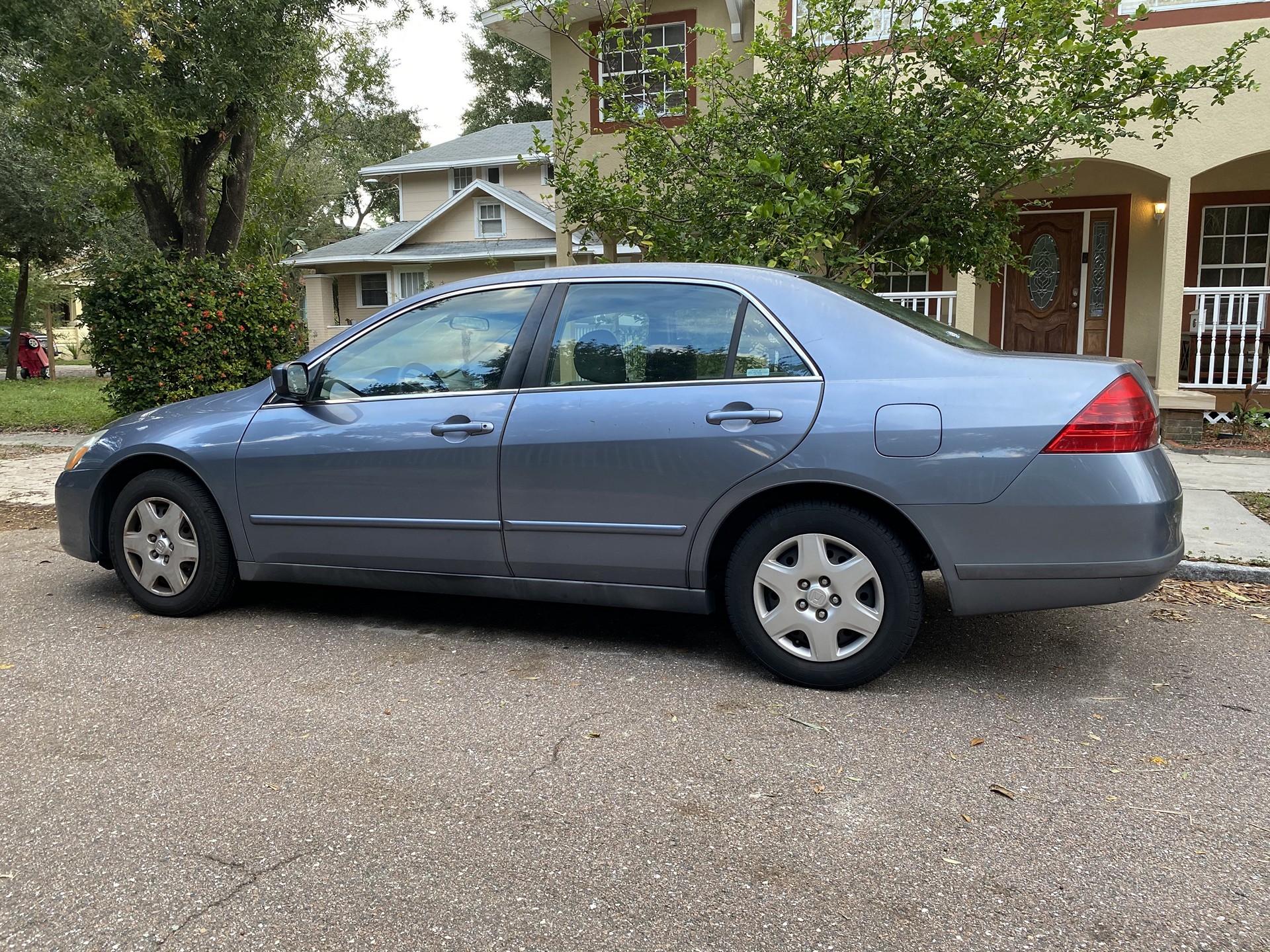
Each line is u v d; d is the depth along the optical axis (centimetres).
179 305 1118
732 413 345
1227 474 754
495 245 2428
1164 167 959
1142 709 334
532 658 391
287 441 415
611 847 245
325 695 349
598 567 373
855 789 276
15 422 1342
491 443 380
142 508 444
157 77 1148
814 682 350
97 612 457
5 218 2194
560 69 1240
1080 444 314
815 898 222
